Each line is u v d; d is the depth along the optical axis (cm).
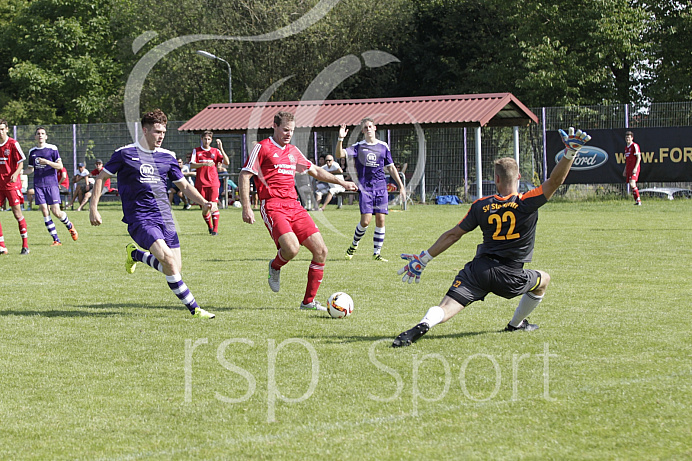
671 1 6091
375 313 1263
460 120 4588
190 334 1105
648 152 4556
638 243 2325
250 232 3039
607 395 776
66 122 8212
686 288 1473
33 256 2186
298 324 1173
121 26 7831
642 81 6347
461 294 1019
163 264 1233
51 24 8350
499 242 1008
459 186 5006
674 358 921
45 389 829
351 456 629
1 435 688
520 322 1091
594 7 5866
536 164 4959
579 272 1706
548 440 657
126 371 900
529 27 6141
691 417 707
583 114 4831
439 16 7550
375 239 2041
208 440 670
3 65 9050
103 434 688
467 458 621
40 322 1199
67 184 5212
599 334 1062
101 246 2495
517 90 6744
